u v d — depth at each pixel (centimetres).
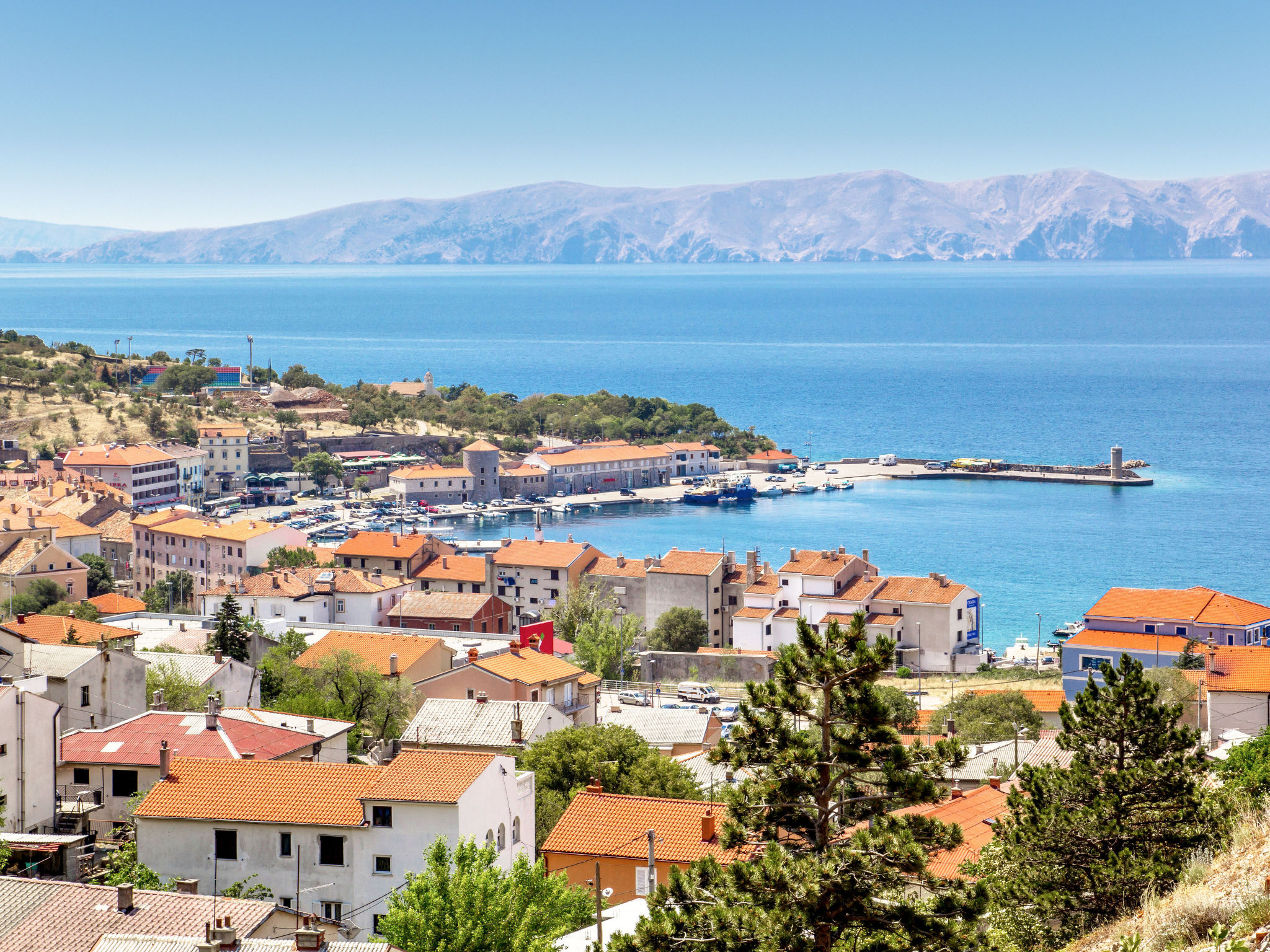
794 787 4828
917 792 4759
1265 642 18162
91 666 10731
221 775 8069
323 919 6500
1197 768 5669
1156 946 3459
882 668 4825
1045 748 10412
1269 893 3294
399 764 7981
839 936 4631
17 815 8469
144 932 5797
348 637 15388
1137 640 18112
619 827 7600
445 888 6188
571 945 6525
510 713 11125
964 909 4559
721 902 4606
